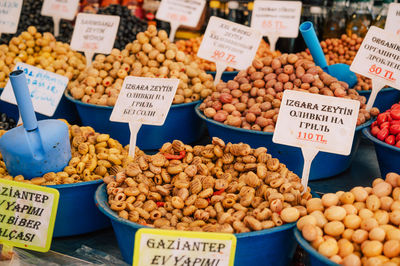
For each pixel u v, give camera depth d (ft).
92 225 6.22
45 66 10.29
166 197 5.48
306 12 12.31
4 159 6.05
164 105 6.92
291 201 5.09
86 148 6.54
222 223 4.91
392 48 7.53
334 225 4.58
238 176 5.81
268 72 8.00
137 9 14.21
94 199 5.58
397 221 4.60
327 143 5.81
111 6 12.80
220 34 9.42
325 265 4.30
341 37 11.47
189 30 13.88
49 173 5.97
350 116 5.77
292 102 6.04
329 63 10.65
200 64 11.27
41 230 5.29
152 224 5.14
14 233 5.33
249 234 4.55
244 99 7.84
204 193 5.28
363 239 4.46
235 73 10.99
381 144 6.58
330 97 5.89
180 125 8.69
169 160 5.90
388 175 5.20
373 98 7.79
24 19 12.42
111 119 7.08
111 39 10.15
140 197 5.32
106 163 6.39
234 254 4.38
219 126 7.49
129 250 5.19
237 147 5.79
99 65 9.23
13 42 10.43
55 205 5.24
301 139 5.92
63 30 12.73
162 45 9.31
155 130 8.46
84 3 14.48
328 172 7.41
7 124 8.86
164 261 4.37
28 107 5.61
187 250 4.37
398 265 4.09
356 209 4.83
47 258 5.57
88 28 10.34
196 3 11.60
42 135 5.90
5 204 5.31
